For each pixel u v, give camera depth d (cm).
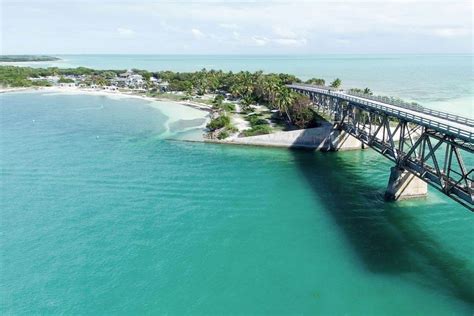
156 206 6600
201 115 14925
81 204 6706
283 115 12706
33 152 9969
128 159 9338
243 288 4419
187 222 6006
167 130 12438
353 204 6594
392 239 5394
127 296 4316
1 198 6994
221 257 5034
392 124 10388
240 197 6950
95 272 4753
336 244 5297
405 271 4656
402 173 6512
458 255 4956
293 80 18375
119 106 17712
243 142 10644
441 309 4019
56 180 7900
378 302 4150
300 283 4484
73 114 15538
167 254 5119
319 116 11538
